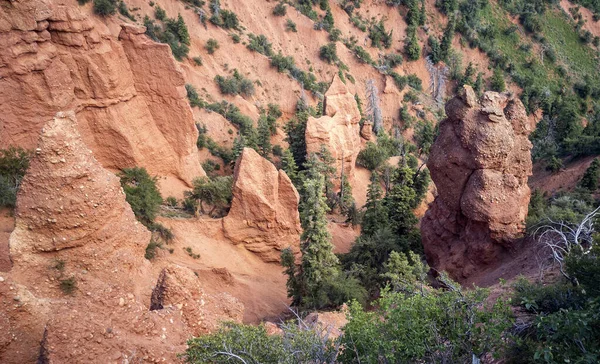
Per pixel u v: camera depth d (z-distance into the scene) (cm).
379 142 7625
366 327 1252
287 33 9225
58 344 1231
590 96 11300
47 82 3572
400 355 1129
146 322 1494
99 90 4019
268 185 3953
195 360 1302
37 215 1820
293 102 8044
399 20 10850
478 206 2864
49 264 1844
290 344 1369
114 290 1491
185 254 3606
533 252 2631
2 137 3381
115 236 2042
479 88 10375
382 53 10200
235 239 3944
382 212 4022
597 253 1462
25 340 1438
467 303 1212
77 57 3866
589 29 12731
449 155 3030
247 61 8081
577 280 1448
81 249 1922
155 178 4062
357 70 9594
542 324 1135
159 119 4559
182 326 1612
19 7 3375
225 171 5972
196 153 4825
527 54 11700
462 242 3123
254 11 9019
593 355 983
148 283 2225
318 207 3123
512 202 2845
